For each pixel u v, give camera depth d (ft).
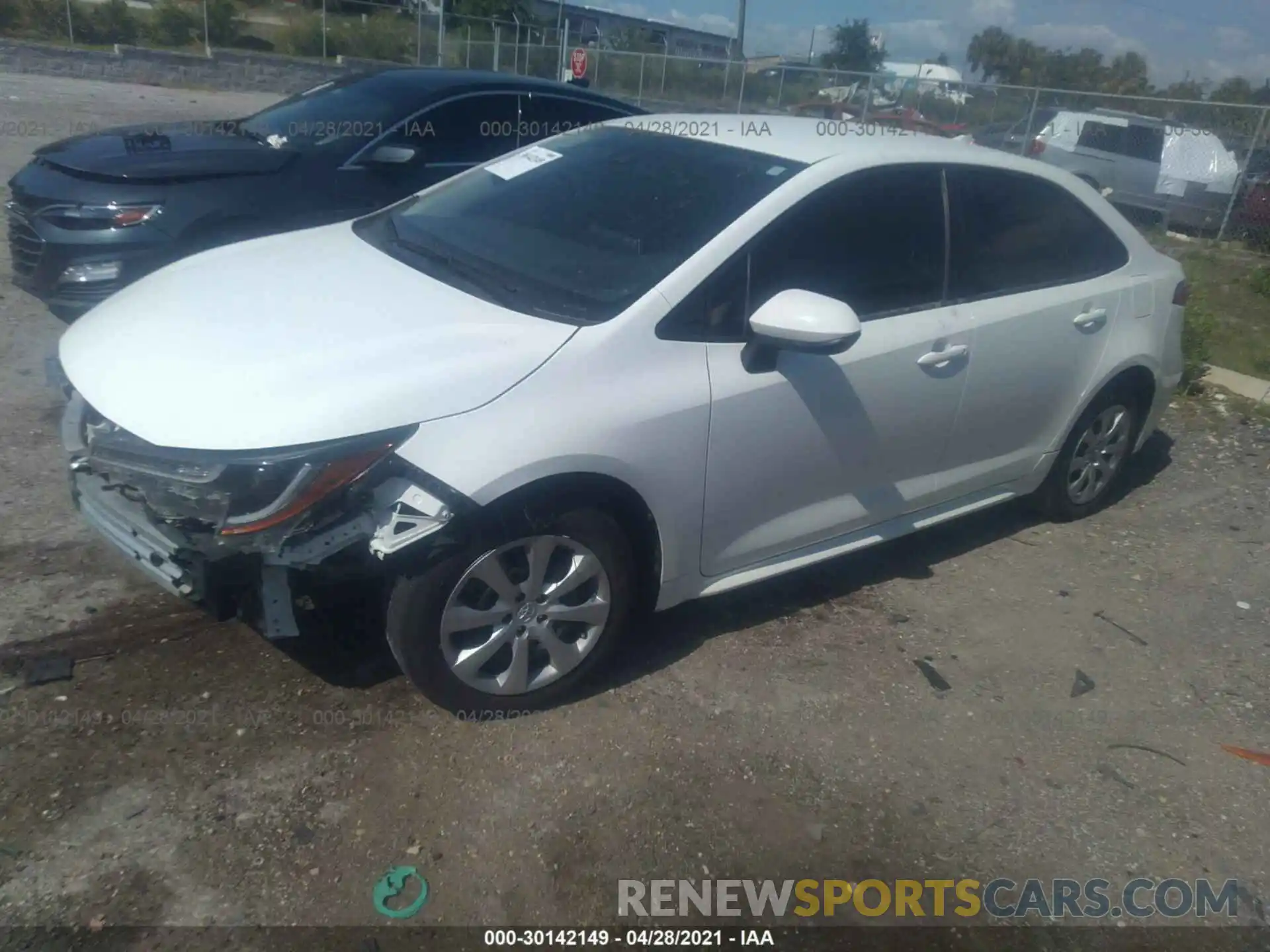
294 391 9.86
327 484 9.55
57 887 8.86
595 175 13.66
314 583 9.96
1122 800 11.33
